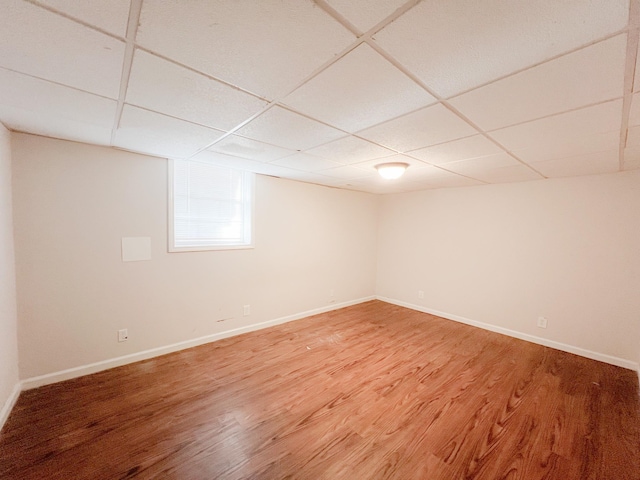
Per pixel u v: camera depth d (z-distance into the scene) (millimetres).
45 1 807
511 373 2652
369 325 3924
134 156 2607
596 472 1568
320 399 2193
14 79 1277
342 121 1706
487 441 1784
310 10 845
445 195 4332
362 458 1634
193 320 3076
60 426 1814
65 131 2035
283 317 3953
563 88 1258
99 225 2459
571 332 3166
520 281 3555
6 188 1953
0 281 1825
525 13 832
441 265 4379
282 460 1604
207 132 1980
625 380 2557
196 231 3154
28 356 2182
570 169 2820
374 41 984
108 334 2545
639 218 2787
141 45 1025
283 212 3857
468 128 1765
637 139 1872
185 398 2154
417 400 2203
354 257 4930
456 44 986
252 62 1128
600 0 772
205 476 1487
